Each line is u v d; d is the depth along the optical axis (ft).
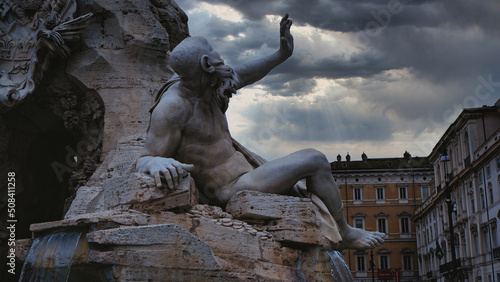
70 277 18.67
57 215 38.68
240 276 18.74
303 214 21.25
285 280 20.01
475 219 112.68
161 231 17.76
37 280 19.04
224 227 19.81
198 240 18.33
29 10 33.35
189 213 19.88
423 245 152.66
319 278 21.36
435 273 141.59
